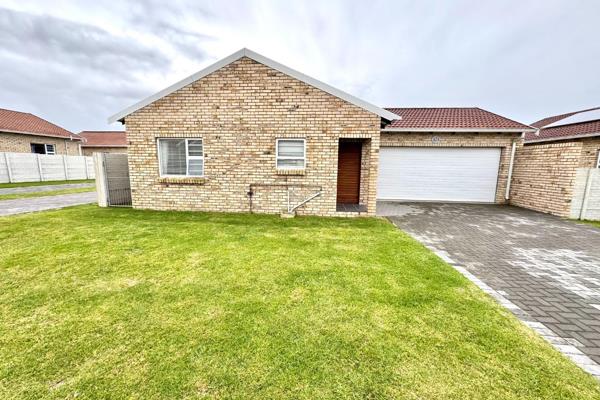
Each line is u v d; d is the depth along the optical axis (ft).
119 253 14.92
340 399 5.83
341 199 32.99
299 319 8.86
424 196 38.40
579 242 18.80
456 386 6.23
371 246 16.83
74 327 8.27
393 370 6.70
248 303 9.83
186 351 7.25
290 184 26.02
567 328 8.84
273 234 19.22
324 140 25.11
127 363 6.79
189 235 18.60
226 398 5.81
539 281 12.43
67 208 28.66
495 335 8.22
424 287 11.35
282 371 6.59
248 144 25.81
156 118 26.27
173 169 27.40
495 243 18.44
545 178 30.25
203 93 25.49
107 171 29.78
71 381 6.21
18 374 6.40
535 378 6.54
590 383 6.45
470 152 36.99
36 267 12.91
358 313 9.28
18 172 53.78
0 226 20.66
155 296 10.27
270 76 24.73
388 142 37.37
